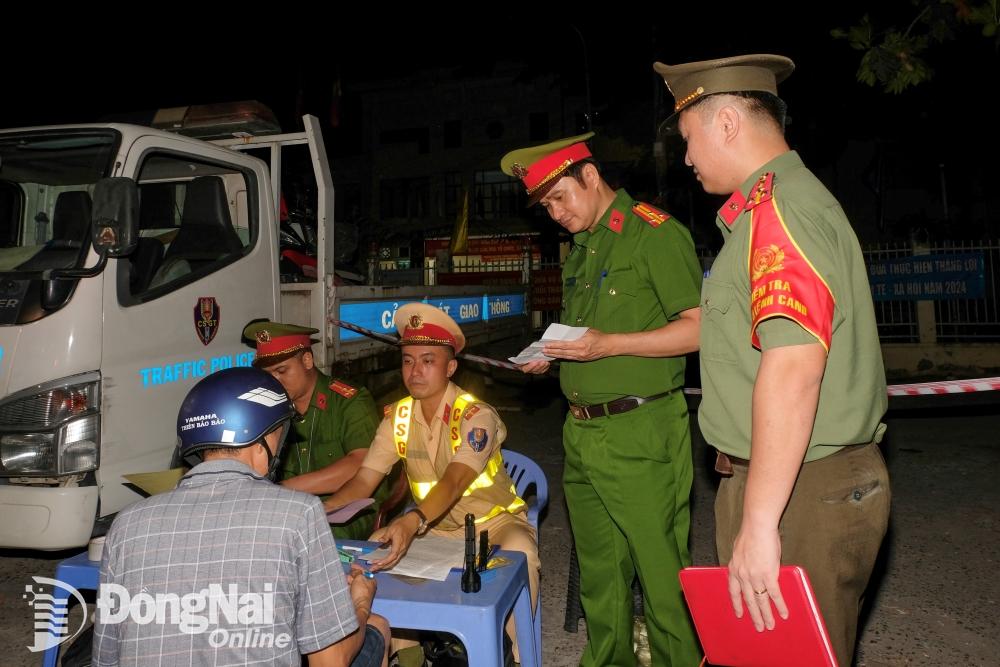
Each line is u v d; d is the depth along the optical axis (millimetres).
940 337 11367
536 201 2818
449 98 29828
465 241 18844
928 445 7395
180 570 1646
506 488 3045
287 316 4836
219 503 1701
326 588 1725
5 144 3859
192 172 4520
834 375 1758
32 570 4328
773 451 1577
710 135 1917
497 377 10898
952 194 21594
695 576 1695
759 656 1657
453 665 2645
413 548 2516
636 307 2734
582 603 2992
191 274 3943
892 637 3543
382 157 30844
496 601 2127
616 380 2717
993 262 10961
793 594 1550
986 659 3336
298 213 6125
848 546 1785
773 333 1609
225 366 4117
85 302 3283
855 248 1794
